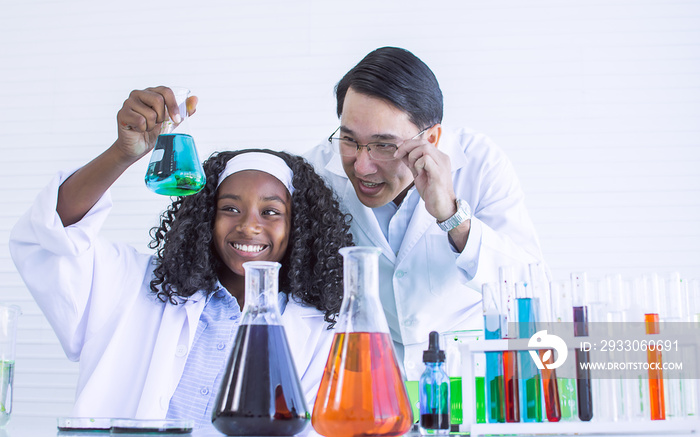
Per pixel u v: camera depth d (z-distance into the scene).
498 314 1.32
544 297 1.30
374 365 1.08
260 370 1.14
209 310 1.83
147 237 3.57
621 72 3.48
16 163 3.70
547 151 3.47
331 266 1.93
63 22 3.75
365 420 1.05
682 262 3.38
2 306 1.51
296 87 3.61
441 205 1.83
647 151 3.44
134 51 3.70
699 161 3.42
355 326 1.10
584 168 3.45
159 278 1.85
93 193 1.67
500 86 3.51
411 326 2.14
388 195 1.90
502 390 1.27
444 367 1.32
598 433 1.20
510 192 2.22
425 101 1.85
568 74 3.50
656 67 3.47
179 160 1.45
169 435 1.20
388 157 1.82
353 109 1.81
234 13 3.67
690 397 1.26
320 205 1.97
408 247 2.10
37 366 3.54
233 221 1.82
